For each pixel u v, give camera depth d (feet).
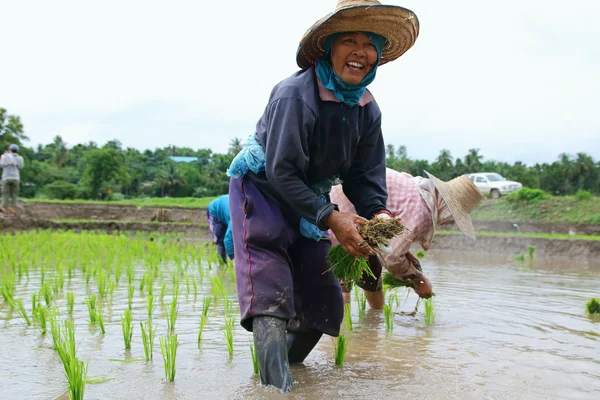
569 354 13.38
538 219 76.48
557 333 15.69
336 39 10.23
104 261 32.91
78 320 16.28
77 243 44.98
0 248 35.37
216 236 30.01
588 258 46.83
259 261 10.80
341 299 12.07
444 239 56.49
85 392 10.12
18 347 13.09
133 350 13.15
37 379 10.78
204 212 99.40
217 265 33.04
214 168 323.78
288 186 10.14
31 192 259.39
